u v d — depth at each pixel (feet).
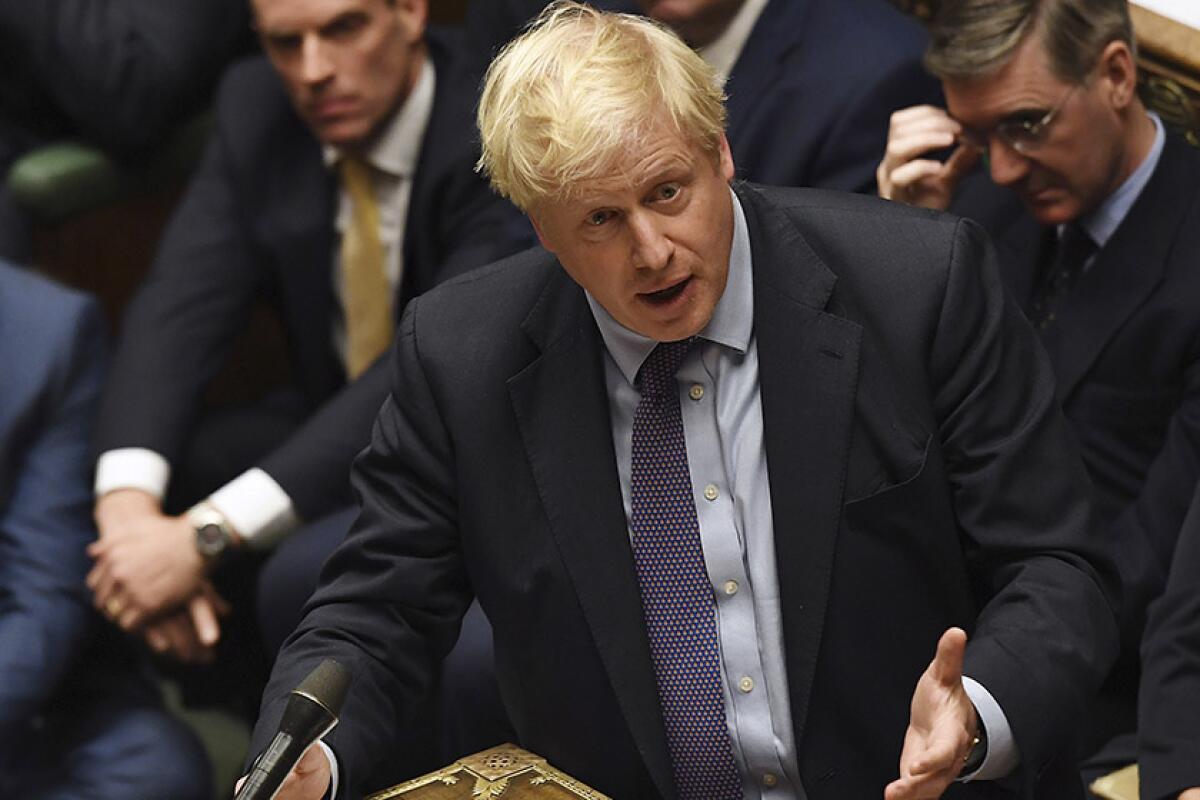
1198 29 30.30
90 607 33.14
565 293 20.57
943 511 19.98
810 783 20.35
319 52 33.17
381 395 34.04
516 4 33.96
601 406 20.38
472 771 20.93
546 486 20.38
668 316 18.63
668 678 20.56
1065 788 20.80
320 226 35.35
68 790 33.37
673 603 20.45
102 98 40.91
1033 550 19.83
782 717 20.38
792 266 20.10
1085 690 19.24
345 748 19.57
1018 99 27.07
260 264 36.24
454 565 21.36
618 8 31.19
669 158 17.74
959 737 17.90
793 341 19.90
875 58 30.19
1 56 42.01
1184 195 28.22
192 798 34.06
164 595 33.65
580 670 20.70
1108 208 28.37
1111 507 28.48
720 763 20.75
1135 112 28.09
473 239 33.94
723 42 30.68
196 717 37.86
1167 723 24.38
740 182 21.20
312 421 34.42
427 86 34.50
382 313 35.42
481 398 20.61
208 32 41.73
